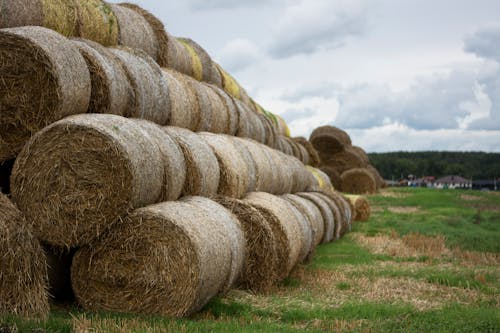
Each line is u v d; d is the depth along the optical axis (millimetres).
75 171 7789
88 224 7820
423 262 14438
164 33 13852
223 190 11914
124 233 7949
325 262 13992
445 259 14891
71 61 8430
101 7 11367
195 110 13555
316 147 37531
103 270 8008
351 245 17047
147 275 7930
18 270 6977
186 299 7887
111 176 7793
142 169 8070
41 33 8242
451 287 11289
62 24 9984
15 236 6965
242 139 14812
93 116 8250
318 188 20047
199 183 10383
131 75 10273
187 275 7879
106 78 9242
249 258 10500
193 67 16031
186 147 10289
